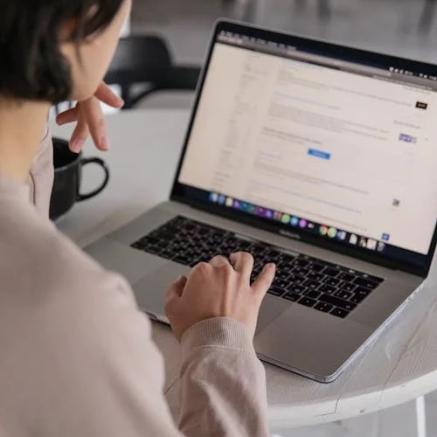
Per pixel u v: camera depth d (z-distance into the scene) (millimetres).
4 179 713
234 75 1509
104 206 1562
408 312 1274
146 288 1277
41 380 664
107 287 684
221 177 1508
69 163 1477
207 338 1001
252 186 1484
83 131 1396
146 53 2619
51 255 678
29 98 724
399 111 1390
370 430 2133
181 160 1536
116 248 1384
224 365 978
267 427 960
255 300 1066
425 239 1352
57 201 1444
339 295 1281
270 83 1482
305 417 1090
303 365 1121
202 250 1396
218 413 940
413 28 5699
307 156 1449
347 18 5871
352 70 1426
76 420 671
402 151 1384
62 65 707
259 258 1383
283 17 5867
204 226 1467
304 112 1455
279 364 1129
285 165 1465
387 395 1115
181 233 1441
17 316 658
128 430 681
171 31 5590
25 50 684
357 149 1414
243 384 966
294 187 1455
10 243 683
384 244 1378
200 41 5441
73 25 706
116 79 2598
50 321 657
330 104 1438
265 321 1203
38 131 777
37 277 667
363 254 1392
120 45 2578
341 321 1215
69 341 660
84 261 692
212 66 1524
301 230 1441
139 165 1734
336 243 1413
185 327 1045
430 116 1368
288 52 1472
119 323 676
